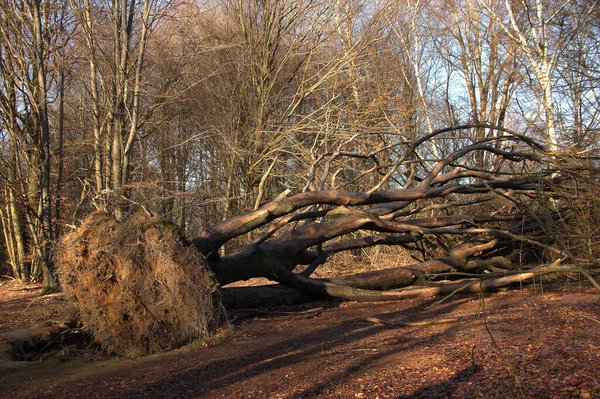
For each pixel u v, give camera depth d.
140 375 7.32
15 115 16.48
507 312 9.59
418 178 14.30
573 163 11.93
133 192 17.11
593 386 5.18
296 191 22.48
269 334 9.70
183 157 25.23
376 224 12.69
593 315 8.14
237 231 10.93
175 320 9.12
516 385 5.50
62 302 10.84
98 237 9.21
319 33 23.47
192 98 23.11
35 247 15.63
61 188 17.92
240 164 23.39
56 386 6.93
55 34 17.22
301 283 12.16
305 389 6.15
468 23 24.39
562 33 17.39
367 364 6.98
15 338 8.99
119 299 8.95
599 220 10.68
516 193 12.52
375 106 20.66
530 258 14.40
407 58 24.91
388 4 22.48
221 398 6.11
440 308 11.09
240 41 22.97
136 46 20.53
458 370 6.24
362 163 21.45
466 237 14.75
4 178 16.73
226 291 11.67
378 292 12.22
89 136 21.23
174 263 9.12
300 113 24.81
